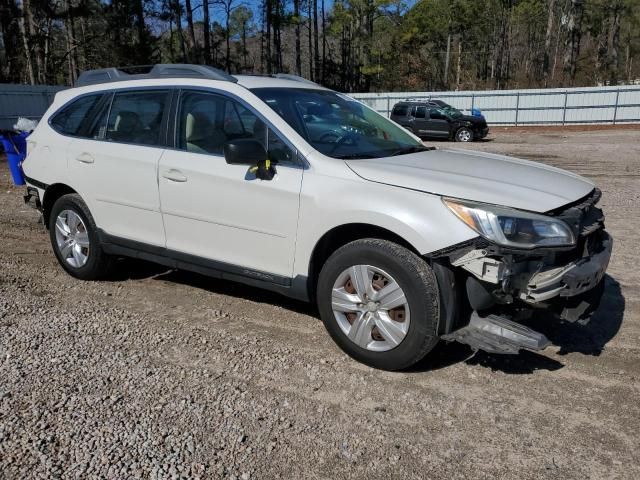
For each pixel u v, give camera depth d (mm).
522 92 31250
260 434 3080
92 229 5211
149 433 3062
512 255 3279
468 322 3580
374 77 59875
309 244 3877
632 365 3875
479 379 3686
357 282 3709
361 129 4547
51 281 5492
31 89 25578
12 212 8688
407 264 3475
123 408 3293
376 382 3633
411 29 54750
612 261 6055
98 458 2850
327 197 3754
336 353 4020
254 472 2783
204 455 2896
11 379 3594
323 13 56250
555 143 21516
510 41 60844
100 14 39781
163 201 4609
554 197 3514
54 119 5629
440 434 3117
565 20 55094
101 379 3613
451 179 3600
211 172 4281
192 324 4504
